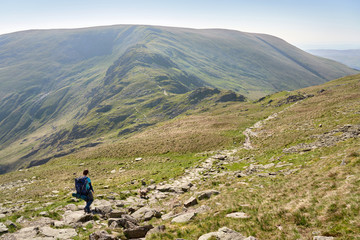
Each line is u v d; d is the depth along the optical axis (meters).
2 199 32.72
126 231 12.23
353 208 10.38
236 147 53.06
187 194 22.59
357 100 60.34
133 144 69.88
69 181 43.69
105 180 39.94
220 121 86.12
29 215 16.58
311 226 10.30
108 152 67.06
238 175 27.06
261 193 16.72
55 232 12.55
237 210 13.90
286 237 9.82
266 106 113.31
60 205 20.27
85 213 15.52
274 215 12.07
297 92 124.12
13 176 57.66
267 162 31.70
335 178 15.52
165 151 59.44
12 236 11.93
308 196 13.54
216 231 10.69
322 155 25.59
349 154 18.73
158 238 11.29
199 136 66.44
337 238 8.63
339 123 42.00
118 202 21.75
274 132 54.84
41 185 42.81
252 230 10.91
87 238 11.73
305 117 59.84
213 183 25.70
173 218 14.62
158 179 34.66
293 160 28.23
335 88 99.06
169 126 97.69
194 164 42.44
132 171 45.69
